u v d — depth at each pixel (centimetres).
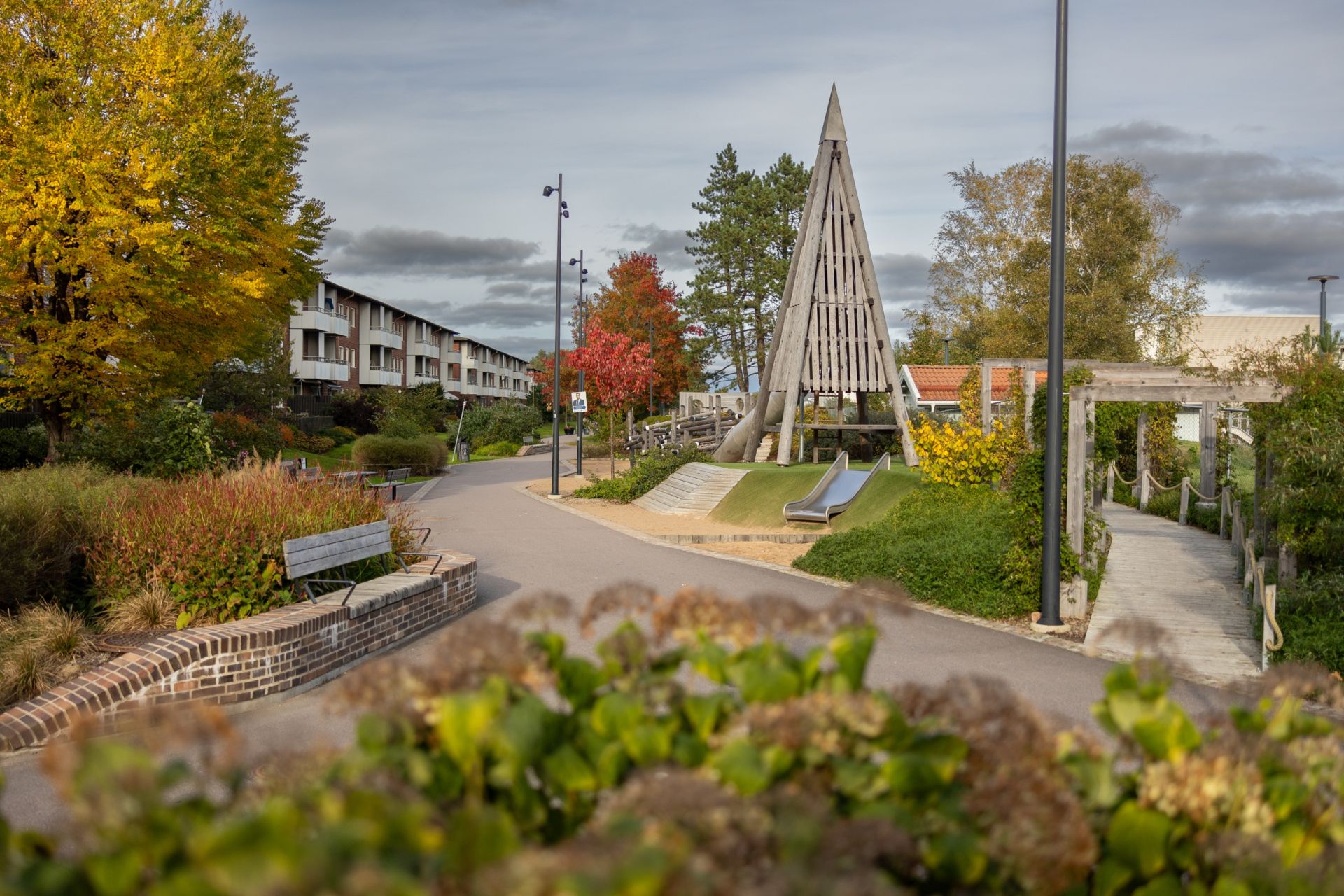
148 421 1789
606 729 202
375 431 5175
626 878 129
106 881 146
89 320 1798
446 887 145
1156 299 3981
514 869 132
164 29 1759
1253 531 1165
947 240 4566
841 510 1980
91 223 1584
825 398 4538
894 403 2553
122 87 1766
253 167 1809
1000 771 189
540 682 204
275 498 1048
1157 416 2362
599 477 3256
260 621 832
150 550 920
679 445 3103
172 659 736
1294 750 230
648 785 171
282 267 2050
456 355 8919
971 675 217
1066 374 1520
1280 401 1041
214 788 514
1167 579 1320
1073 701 770
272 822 134
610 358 3269
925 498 1734
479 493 2775
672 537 1820
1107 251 3969
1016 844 178
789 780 190
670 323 5706
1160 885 196
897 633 1019
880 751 199
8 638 792
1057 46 984
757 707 196
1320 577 1007
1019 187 4362
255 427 2719
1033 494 1109
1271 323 5897
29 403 2372
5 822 166
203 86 1800
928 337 5566
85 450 1680
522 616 228
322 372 5638
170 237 1680
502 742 182
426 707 193
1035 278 4044
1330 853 199
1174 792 200
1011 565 1116
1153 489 2273
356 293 6359
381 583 1034
